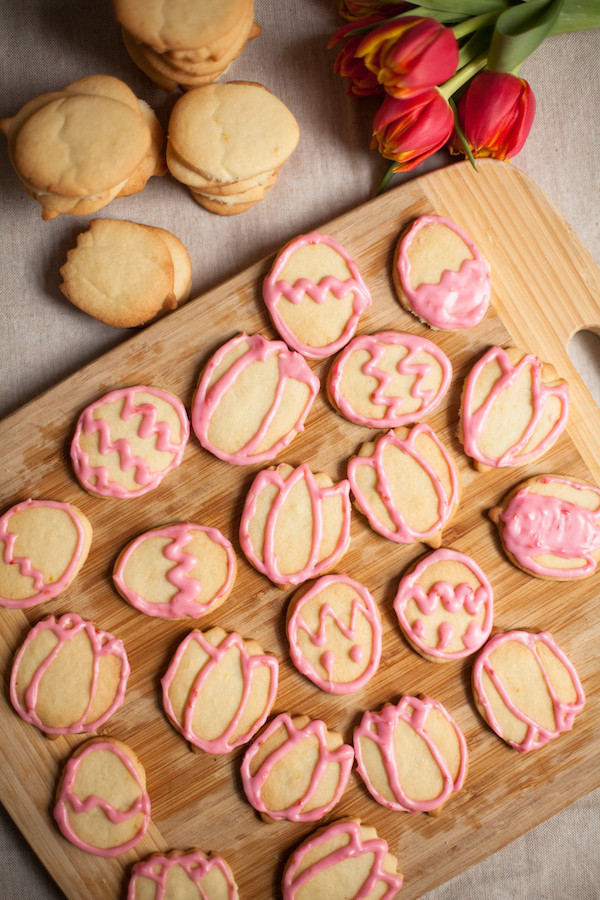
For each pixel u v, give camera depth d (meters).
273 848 0.57
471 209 0.58
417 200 0.58
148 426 0.56
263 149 0.56
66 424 0.57
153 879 0.56
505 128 0.56
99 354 0.59
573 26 0.57
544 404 0.58
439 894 0.60
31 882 0.58
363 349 0.57
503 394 0.58
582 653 0.58
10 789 0.56
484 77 0.55
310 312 0.57
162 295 0.56
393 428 0.58
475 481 0.58
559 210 0.60
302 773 0.56
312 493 0.57
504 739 0.57
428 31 0.53
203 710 0.56
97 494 0.57
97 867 0.56
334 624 0.57
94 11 0.59
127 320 0.57
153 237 0.57
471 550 0.58
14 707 0.56
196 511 0.57
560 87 0.61
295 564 0.57
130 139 0.54
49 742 0.56
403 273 0.57
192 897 0.56
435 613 0.57
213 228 0.59
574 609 0.58
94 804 0.56
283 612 0.58
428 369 0.57
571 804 0.59
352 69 0.56
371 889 0.56
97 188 0.54
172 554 0.56
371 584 0.58
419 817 0.57
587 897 0.60
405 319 0.58
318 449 0.58
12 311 0.59
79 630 0.56
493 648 0.57
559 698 0.57
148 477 0.57
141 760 0.57
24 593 0.56
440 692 0.58
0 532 0.56
